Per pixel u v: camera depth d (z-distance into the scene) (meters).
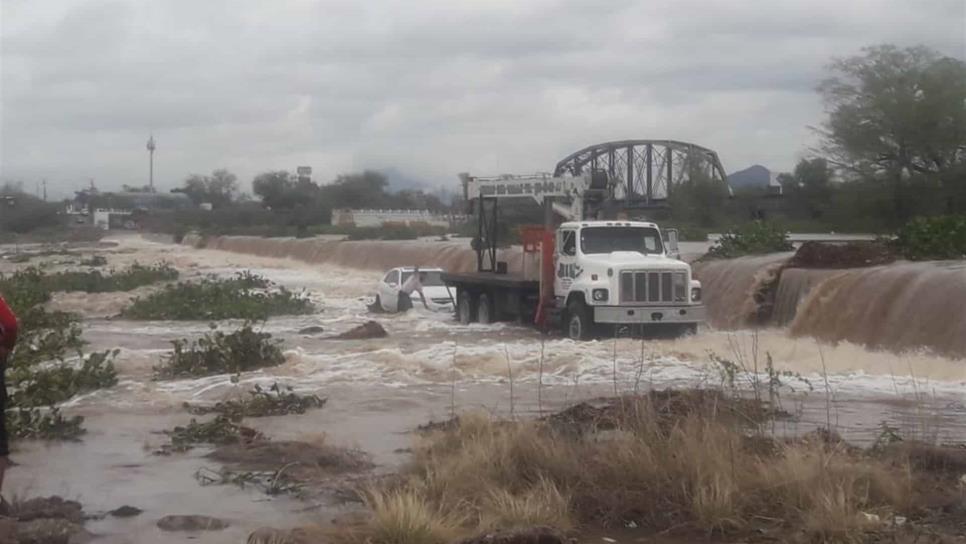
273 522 9.57
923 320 21.92
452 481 9.98
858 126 55.62
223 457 12.38
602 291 25.64
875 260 28.59
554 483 9.96
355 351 23.55
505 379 19.02
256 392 16.42
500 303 30.80
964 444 12.34
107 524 9.58
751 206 68.62
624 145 66.81
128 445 13.25
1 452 10.98
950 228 28.16
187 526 9.45
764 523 9.24
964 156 55.03
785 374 17.33
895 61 55.28
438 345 23.80
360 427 14.48
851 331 23.77
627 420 11.66
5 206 161.62
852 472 9.90
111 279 50.19
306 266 77.75
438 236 87.25
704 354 22.22
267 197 157.12
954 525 9.16
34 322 22.53
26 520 9.45
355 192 162.75
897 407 15.75
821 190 65.38
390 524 8.74
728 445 10.53
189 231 135.62
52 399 16.00
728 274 30.83
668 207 65.06
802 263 29.16
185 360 20.41
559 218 32.62
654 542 8.95
